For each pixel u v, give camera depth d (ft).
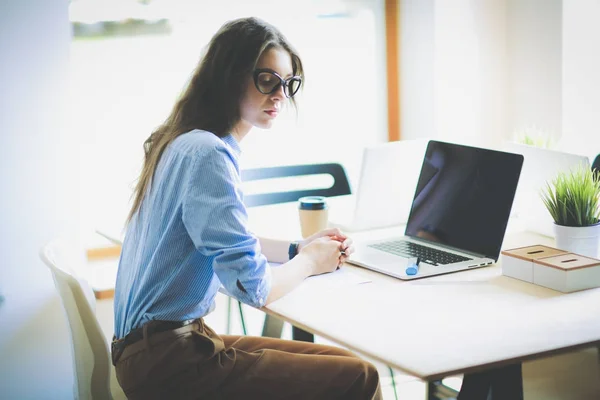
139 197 6.07
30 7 8.73
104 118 10.02
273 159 11.27
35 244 9.03
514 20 11.27
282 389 5.71
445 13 11.18
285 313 5.75
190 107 6.11
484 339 5.14
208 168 5.61
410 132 11.89
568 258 6.33
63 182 9.09
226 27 6.15
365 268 6.88
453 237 7.35
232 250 5.54
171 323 5.64
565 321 5.43
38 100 8.87
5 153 8.80
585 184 6.77
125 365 5.70
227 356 5.78
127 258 6.05
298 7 11.12
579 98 10.51
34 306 9.08
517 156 7.01
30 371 9.14
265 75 6.06
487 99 11.59
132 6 9.97
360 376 5.73
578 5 10.38
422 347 5.04
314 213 7.52
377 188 8.11
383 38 11.75
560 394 6.66
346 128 11.74
